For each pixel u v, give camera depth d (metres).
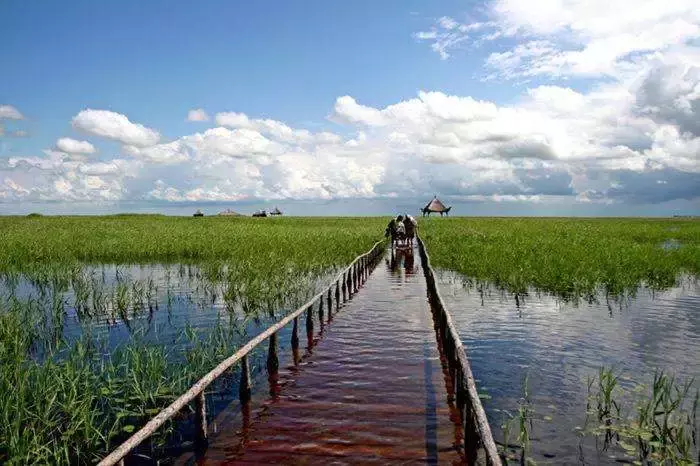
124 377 9.39
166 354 10.92
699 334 12.59
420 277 22.31
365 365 9.91
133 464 6.22
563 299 17.00
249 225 55.81
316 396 8.27
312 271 23.45
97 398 8.40
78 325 14.27
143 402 7.93
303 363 10.07
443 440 6.68
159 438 6.92
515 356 10.93
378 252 30.86
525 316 14.57
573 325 13.50
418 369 9.65
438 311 12.61
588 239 33.53
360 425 7.14
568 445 6.88
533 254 24.69
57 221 61.44
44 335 13.03
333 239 35.72
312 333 12.45
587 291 17.67
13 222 58.25
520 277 19.47
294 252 28.55
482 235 38.53
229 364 7.46
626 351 11.27
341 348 11.13
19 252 28.00
